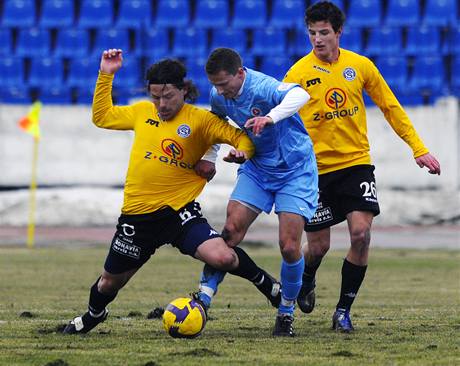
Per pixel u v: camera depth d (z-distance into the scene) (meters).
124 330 25.92
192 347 22.44
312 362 20.09
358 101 26.78
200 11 93.44
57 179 80.31
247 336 24.77
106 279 24.50
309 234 27.67
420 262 53.78
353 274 26.19
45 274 46.22
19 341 23.55
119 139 80.38
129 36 91.31
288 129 24.23
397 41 89.88
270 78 23.95
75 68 89.75
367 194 26.44
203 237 23.66
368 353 21.53
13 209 78.50
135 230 23.97
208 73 23.44
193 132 23.67
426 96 82.06
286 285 24.56
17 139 79.75
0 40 92.56
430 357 20.94
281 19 93.00
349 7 92.38
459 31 89.69
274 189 24.38
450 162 79.44
